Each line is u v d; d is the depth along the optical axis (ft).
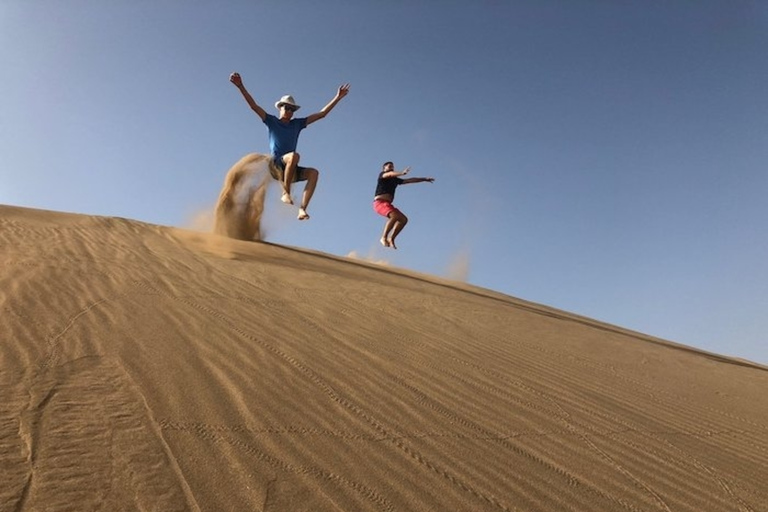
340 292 26.96
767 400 23.39
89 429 11.46
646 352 28.40
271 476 10.93
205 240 35.06
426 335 22.31
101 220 36.11
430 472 12.09
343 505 10.47
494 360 20.71
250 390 14.25
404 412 14.74
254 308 21.35
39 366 13.69
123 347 15.46
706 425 18.33
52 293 19.04
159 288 21.88
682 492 13.23
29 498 9.36
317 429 13.00
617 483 13.10
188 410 12.77
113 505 9.50
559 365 22.03
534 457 13.64
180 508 9.66
